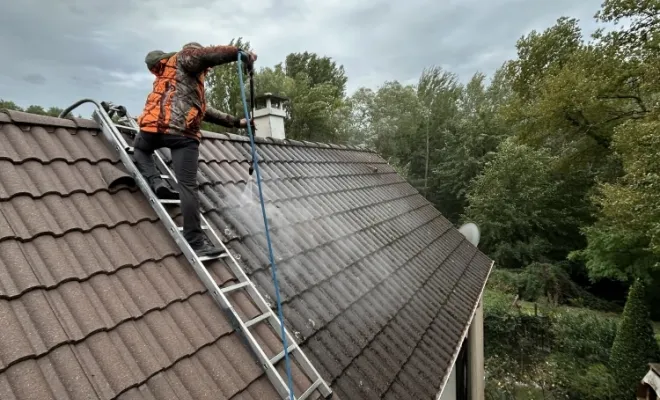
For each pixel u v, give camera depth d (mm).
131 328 2168
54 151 2811
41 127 2941
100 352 1952
